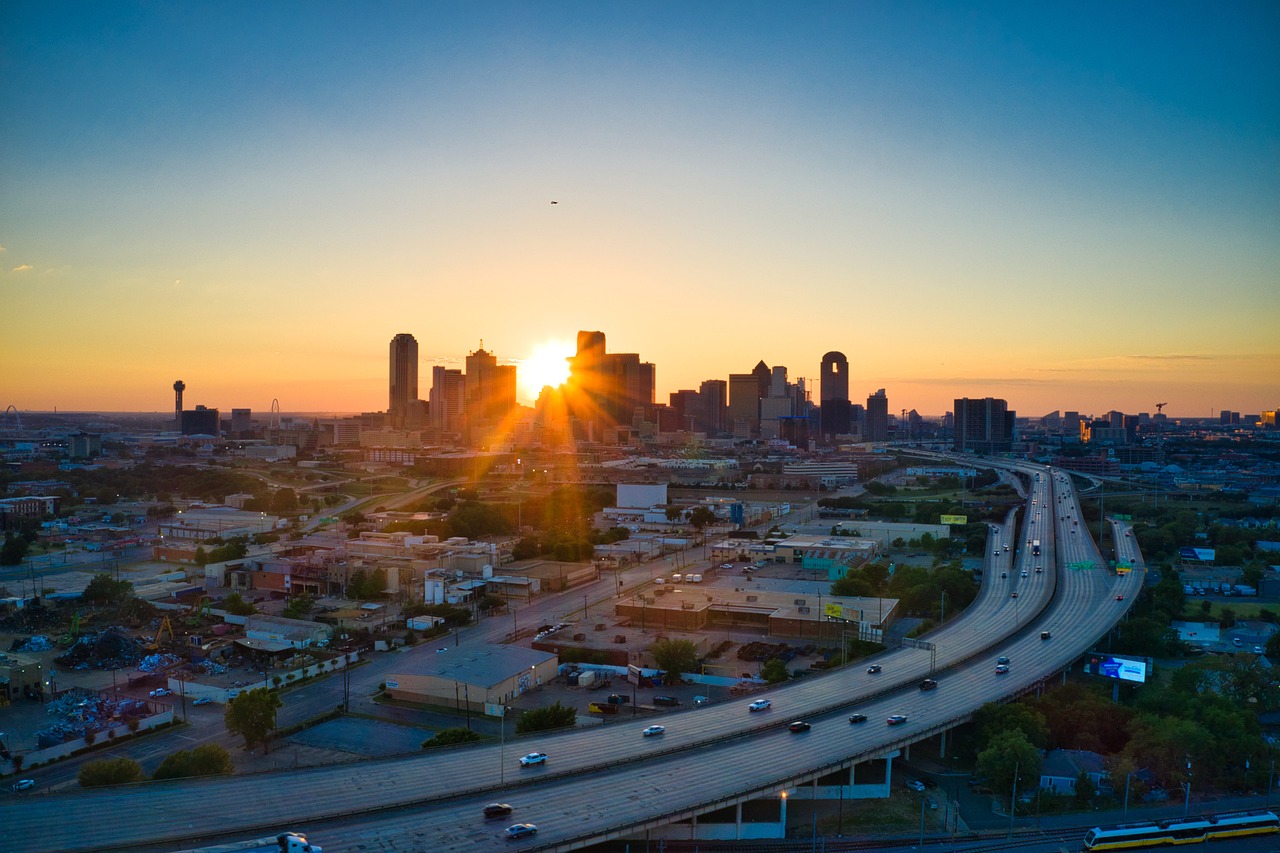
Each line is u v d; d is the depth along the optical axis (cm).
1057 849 14625
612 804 14012
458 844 12575
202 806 13700
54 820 13150
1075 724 18725
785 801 15312
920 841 14650
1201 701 19175
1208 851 14475
